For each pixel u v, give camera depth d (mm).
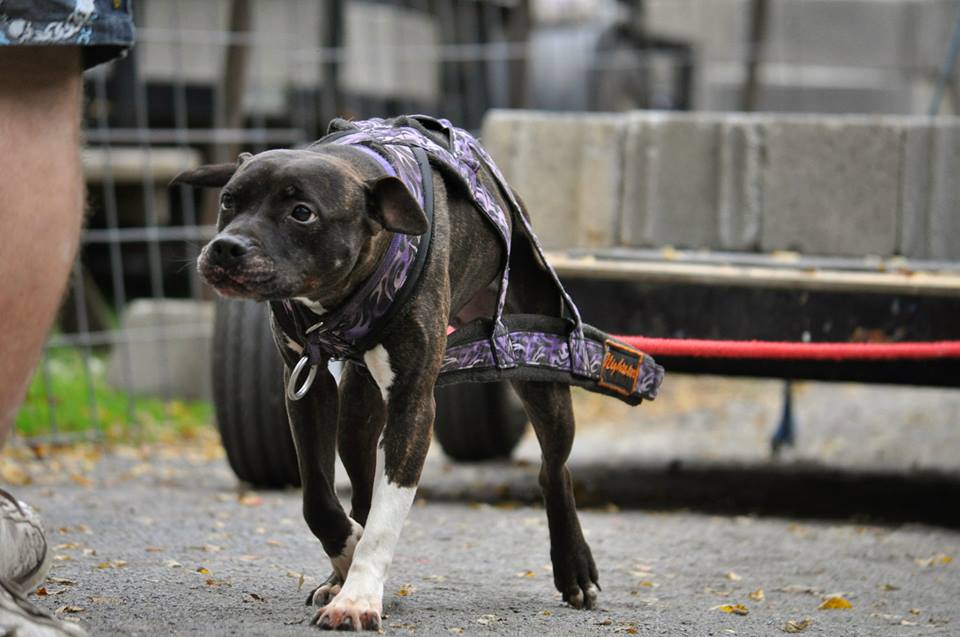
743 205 11023
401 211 5160
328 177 5145
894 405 16250
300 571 7086
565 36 23766
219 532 8258
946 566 8094
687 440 13930
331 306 5457
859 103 28156
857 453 13203
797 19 28297
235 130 15352
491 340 6070
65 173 4773
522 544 8328
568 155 11391
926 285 8875
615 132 11297
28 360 4809
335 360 5801
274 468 9875
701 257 10359
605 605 6680
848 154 10852
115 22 4809
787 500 10602
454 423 11547
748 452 13188
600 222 11289
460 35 20594
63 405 12852
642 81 24656
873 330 9023
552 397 6461
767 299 9156
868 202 10805
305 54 18297
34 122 4648
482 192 6004
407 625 5777
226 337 9797
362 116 19906
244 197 5133
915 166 10750
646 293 9359
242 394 9680
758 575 7703
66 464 11031
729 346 8008
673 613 6539
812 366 9125
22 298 4680
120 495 9641
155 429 12797
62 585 6383
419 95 21016
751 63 21891
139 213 18266
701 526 9250
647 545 8500
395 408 5594
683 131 11164
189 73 18281
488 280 6219
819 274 9250
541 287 6594
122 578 6641
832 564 8055
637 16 24594
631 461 12562
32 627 4516
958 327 8891
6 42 4441
